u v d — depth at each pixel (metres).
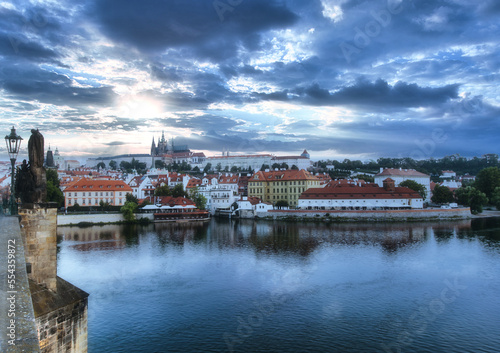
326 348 52.66
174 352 50.88
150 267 95.00
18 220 29.12
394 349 52.31
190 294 74.00
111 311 65.25
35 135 30.86
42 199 30.70
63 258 104.94
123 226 181.12
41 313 26.88
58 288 30.62
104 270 92.00
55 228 30.39
